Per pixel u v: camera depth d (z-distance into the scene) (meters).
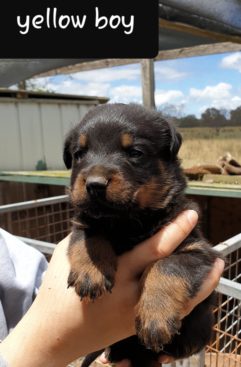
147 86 1.01
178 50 1.13
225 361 0.39
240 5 0.69
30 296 0.32
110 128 0.27
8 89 0.91
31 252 0.34
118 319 0.24
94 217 0.26
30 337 0.22
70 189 0.29
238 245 0.36
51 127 0.98
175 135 0.29
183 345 0.29
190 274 0.24
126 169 0.26
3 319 0.30
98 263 0.24
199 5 0.65
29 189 0.89
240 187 0.63
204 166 0.75
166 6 0.65
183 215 0.27
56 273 0.25
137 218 0.27
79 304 0.23
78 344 0.23
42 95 0.98
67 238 0.29
